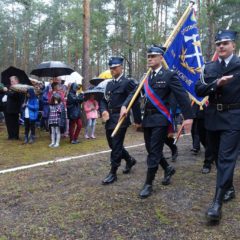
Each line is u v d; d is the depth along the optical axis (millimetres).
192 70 5750
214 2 15219
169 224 3797
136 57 21094
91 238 3594
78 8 18062
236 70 3938
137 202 4387
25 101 9594
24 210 4359
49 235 3688
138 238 3557
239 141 3904
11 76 10289
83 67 12875
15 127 10195
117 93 5148
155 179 5277
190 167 6031
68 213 4176
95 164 6512
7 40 38938
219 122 3963
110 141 5277
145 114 4637
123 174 5676
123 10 18375
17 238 3656
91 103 10273
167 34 17297
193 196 4527
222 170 3844
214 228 3682
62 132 9742
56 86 9070
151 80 4598
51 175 5855
